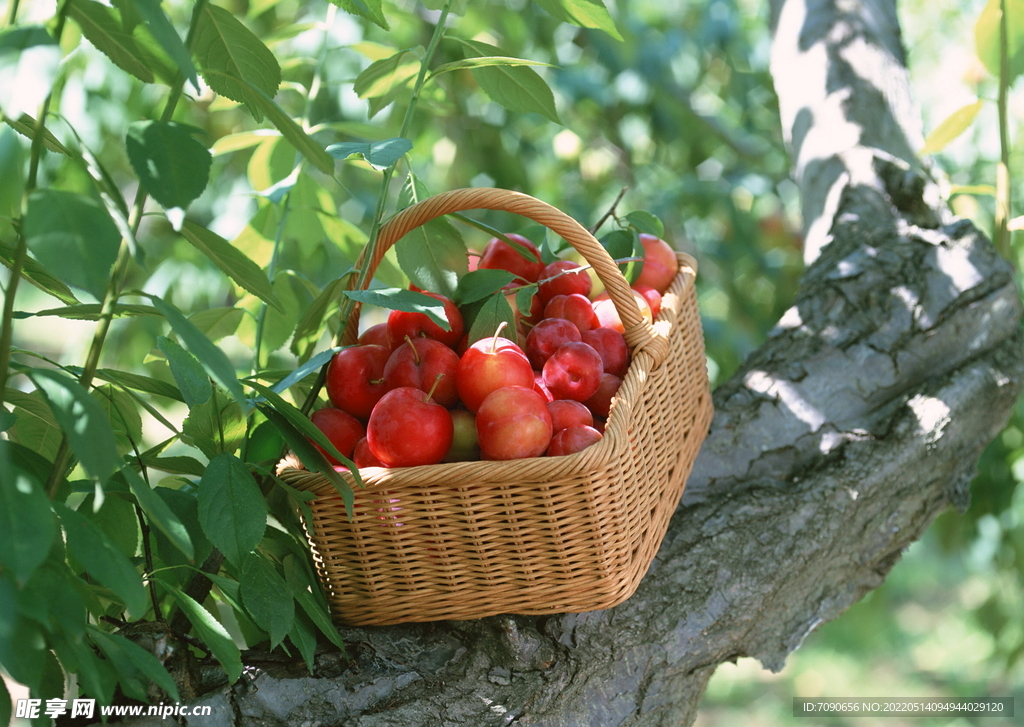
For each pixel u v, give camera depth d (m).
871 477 1.66
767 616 1.62
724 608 1.58
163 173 1.31
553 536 1.44
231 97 1.46
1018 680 4.00
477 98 2.87
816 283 1.79
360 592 1.48
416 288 1.58
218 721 1.43
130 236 1.30
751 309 3.04
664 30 3.15
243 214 1.97
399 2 2.55
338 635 1.47
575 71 2.71
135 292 1.35
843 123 1.89
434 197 1.50
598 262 1.50
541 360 1.53
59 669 1.37
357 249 1.79
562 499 1.44
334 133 2.45
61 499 1.40
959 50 3.42
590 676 1.52
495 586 1.46
